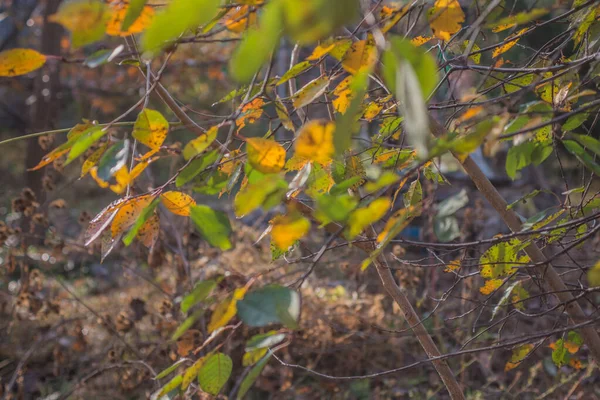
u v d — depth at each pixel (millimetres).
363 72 786
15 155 10961
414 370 3857
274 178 888
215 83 7934
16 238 3615
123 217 1204
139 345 3709
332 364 3914
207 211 1158
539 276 1783
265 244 4203
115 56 1064
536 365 3301
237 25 1201
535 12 1085
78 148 1127
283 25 612
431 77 700
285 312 954
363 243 1783
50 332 3918
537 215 1605
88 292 5242
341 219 899
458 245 1498
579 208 1617
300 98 1311
